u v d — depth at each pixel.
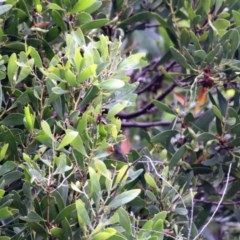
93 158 2.23
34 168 2.20
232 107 2.71
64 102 2.34
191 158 2.72
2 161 2.37
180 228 2.54
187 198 2.54
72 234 2.23
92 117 2.27
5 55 2.44
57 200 2.23
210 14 2.81
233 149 2.67
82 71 2.21
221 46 2.65
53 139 2.18
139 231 2.23
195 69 2.69
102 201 2.17
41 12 2.57
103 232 2.09
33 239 2.27
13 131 2.39
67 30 2.55
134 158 2.62
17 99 2.38
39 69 2.40
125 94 2.33
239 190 2.80
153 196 2.47
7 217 2.24
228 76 2.68
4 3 2.52
